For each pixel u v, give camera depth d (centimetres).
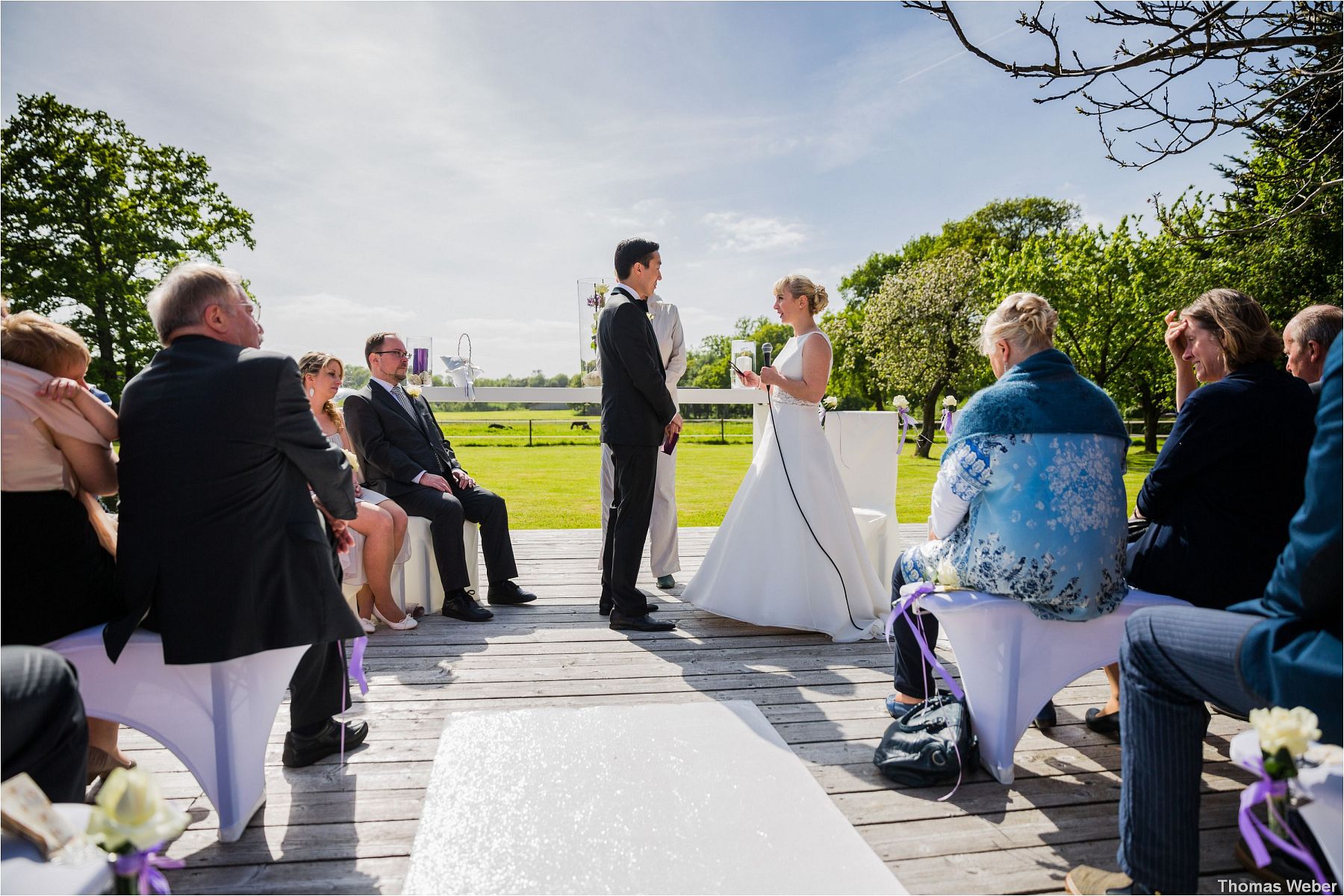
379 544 321
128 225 1958
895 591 241
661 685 269
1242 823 99
